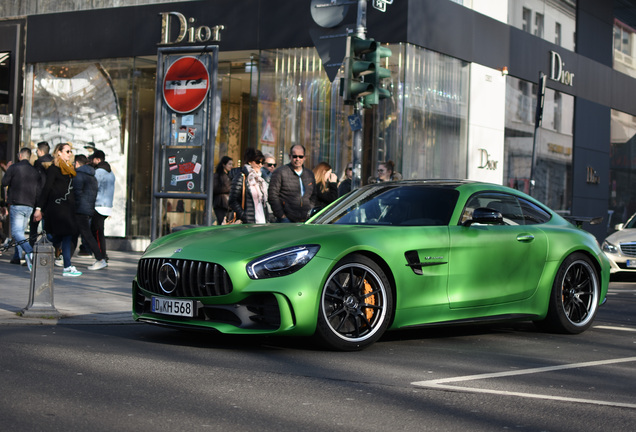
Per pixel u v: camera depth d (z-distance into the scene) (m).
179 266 6.38
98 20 18.33
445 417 4.32
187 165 12.60
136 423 4.01
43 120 19.02
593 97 23.62
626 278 16.02
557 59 21.50
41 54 18.94
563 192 22.30
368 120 16.27
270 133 16.97
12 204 13.38
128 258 15.83
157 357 5.82
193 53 12.59
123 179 18.30
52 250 7.88
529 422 4.28
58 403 4.35
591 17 23.58
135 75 18.14
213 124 12.42
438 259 6.81
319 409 4.41
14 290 9.82
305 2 16.48
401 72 16.02
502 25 19.00
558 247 7.69
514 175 19.77
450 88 17.36
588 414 4.49
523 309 7.45
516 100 19.80
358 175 10.60
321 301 6.16
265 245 6.28
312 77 16.53
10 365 5.32
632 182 26.14
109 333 7.00
